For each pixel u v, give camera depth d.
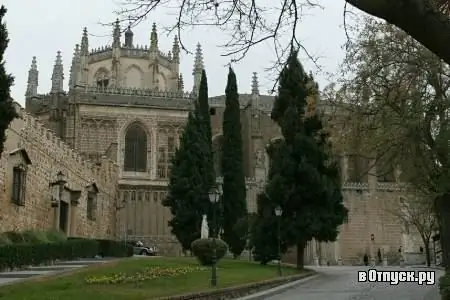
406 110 24.11
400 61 24.61
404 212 70.94
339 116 28.23
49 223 41.31
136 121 71.44
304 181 41.69
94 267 28.03
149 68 83.12
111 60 83.75
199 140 54.09
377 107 26.23
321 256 68.88
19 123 35.78
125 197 66.25
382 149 26.75
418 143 25.00
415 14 6.93
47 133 41.47
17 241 32.69
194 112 57.91
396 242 71.75
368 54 25.84
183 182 52.69
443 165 24.12
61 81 74.94
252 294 25.25
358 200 71.69
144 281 24.06
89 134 69.94
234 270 34.91
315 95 30.80
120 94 71.81
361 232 71.19
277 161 43.16
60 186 42.78
